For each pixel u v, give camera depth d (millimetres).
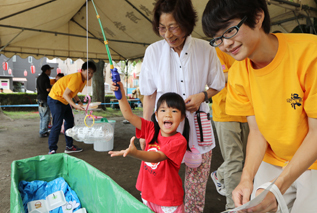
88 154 3811
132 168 3184
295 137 1003
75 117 3715
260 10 796
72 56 7496
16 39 6090
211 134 1604
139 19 5625
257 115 1102
